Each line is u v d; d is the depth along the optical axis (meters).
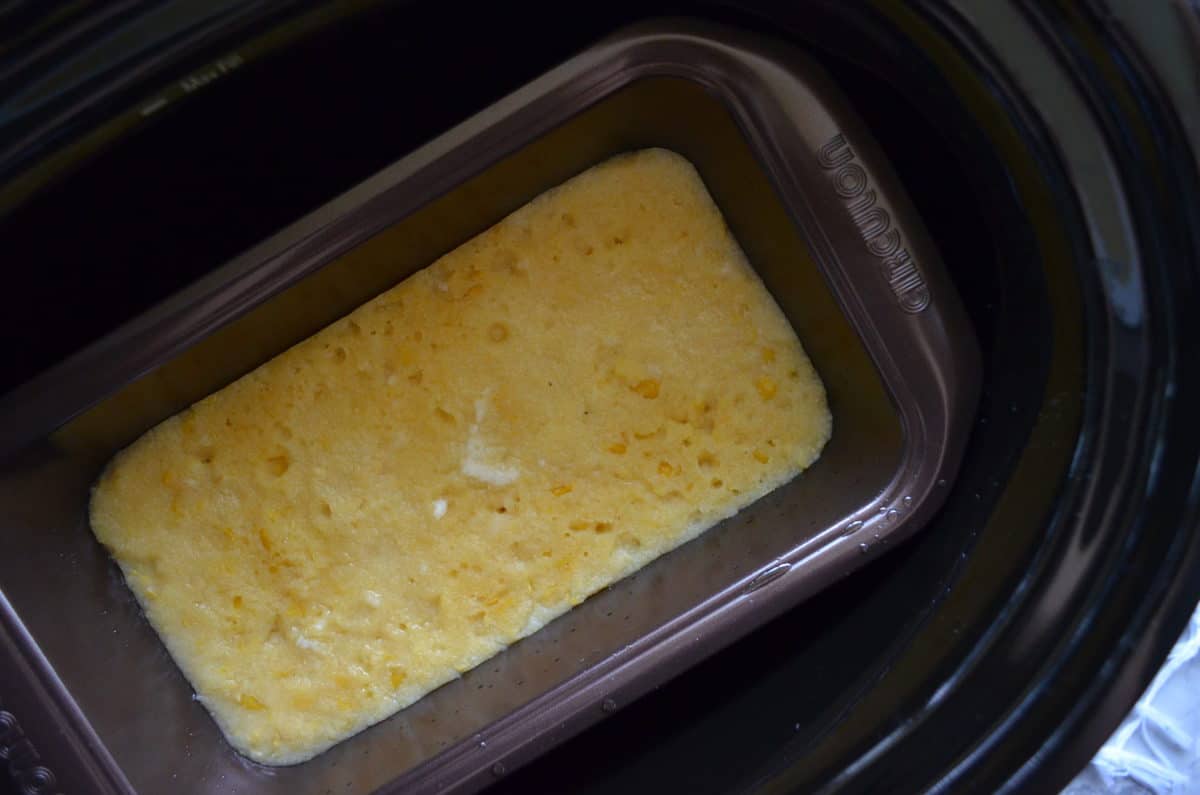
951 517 0.53
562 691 0.51
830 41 0.51
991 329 0.53
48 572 0.50
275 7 0.46
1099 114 0.47
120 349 0.49
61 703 0.49
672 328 0.54
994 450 0.52
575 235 0.53
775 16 0.50
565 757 0.54
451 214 0.51
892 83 0.51
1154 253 0.48
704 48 0.49
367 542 0.54
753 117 0.49
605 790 0.54
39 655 0.49
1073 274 0.49
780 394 0.54
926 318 0.51
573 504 0.54
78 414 0.49
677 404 0.54
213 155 0.51
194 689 0.53
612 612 0.54
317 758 0.54
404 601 0.54
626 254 0.53
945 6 0.47
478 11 0.50
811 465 0.55
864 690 0.52
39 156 0.46
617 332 0.54
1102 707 0.49
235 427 0.53
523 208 0.53
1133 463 0.49
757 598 0.52
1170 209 0.48
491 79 0.52
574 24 0.52
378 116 0.52
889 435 0.53
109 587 0.53
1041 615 0.50
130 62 0.45
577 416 0.54
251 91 0.49
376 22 0.49
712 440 0.54
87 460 0.52
